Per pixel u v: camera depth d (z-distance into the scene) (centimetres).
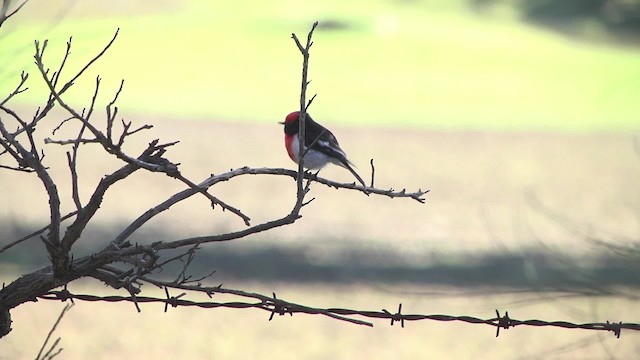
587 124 4541
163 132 3897
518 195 2908
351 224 2488
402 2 9138
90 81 5203
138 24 7188
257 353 1362
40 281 452
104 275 455
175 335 1438
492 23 8331
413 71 6109
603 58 6700
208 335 1454
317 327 1537
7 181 2902
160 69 5769
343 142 3878
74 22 5203
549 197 2856
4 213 2416
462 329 1512
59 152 3381
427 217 2588
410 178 3189
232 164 3312
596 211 2564
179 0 8275
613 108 4988
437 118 4647
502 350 1365
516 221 1462
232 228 2409
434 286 1700
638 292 608
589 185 3077
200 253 2091
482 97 5306
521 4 8569
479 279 1655
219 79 5603
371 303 1661
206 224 2447
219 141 3784
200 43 6706
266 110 4722
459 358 1341
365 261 2030
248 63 6156
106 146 417
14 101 4138
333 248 2172
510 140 4066
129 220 2433
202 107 4700
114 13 7138
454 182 3141
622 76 5900
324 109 4825
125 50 6266
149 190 2878
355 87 5512
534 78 5969
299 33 7300
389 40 7138
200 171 3166
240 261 2020
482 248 2125
